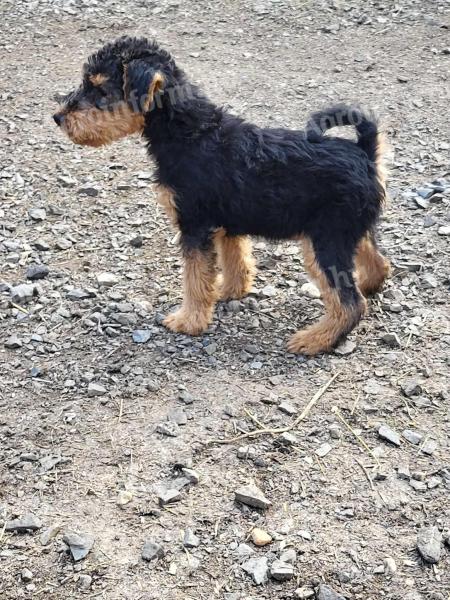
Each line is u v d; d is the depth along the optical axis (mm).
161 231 1199
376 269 1021
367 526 733
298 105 1556
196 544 712
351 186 893
